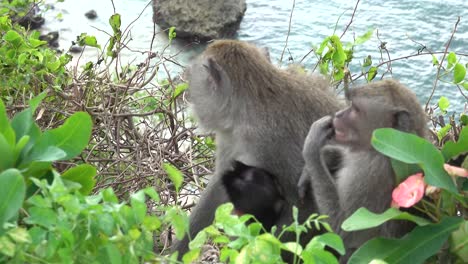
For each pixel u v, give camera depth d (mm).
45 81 2090
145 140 2053
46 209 1213
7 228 1207
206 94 1864
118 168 2049
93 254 1229
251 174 1805
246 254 1246
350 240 1630
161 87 2189
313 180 1687
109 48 2193
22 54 2012
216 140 1903
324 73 2037
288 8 4012
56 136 1339
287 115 1813
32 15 3775
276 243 1261
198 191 2156
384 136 1407
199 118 1896
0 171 1291
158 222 1257
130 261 1230
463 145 1474
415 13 3834
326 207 1673
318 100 1832
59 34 3836
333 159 1710
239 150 1846
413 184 1427
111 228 1224
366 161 1640
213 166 2137
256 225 1292
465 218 1472
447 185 1417
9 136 1311
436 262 1472
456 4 3865
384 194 1616
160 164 2006
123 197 1972
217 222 1272
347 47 2146
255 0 4078
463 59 3439
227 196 1847
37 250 1210
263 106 1820
